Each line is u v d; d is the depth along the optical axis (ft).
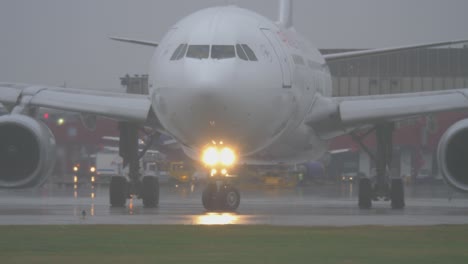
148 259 203.10
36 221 300.20
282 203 467.11
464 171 352.49
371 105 384.47
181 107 328.08
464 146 351.87
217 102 321.93
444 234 255.91
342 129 400.88
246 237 246.88
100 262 198.08
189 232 258.16
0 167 360.69
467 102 373.40
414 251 219.41
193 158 398.83
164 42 359.25
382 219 315.58
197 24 352.08
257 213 357.00
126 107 377.91
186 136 338.34
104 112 377.50
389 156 406.41
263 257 207.00
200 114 323.98
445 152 346.95
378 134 406.21
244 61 337.72
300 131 388.37
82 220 304.30
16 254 212.43
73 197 535.60
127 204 431.43
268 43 358.23
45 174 354.74
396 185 407.44
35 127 352.08
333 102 392.27
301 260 202.39
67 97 384.47
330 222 300.20
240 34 346.74
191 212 360.69
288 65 364.17
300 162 422.82
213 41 339.57
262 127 344.28
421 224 291.38
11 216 325.42
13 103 388.57
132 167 403.34
